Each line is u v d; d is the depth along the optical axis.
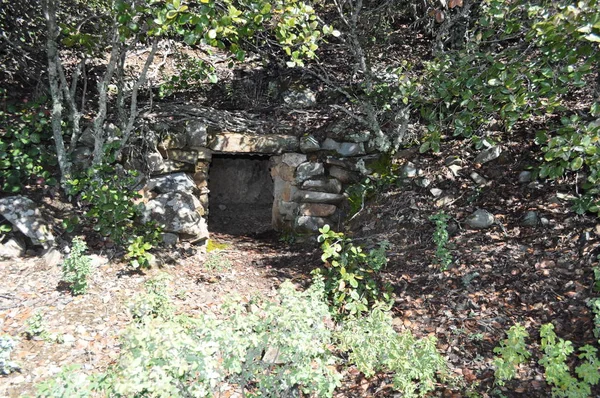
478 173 5.87
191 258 5.98
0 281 4.98
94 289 5.03
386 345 3.85
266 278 5.64
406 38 8.20
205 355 2.88
